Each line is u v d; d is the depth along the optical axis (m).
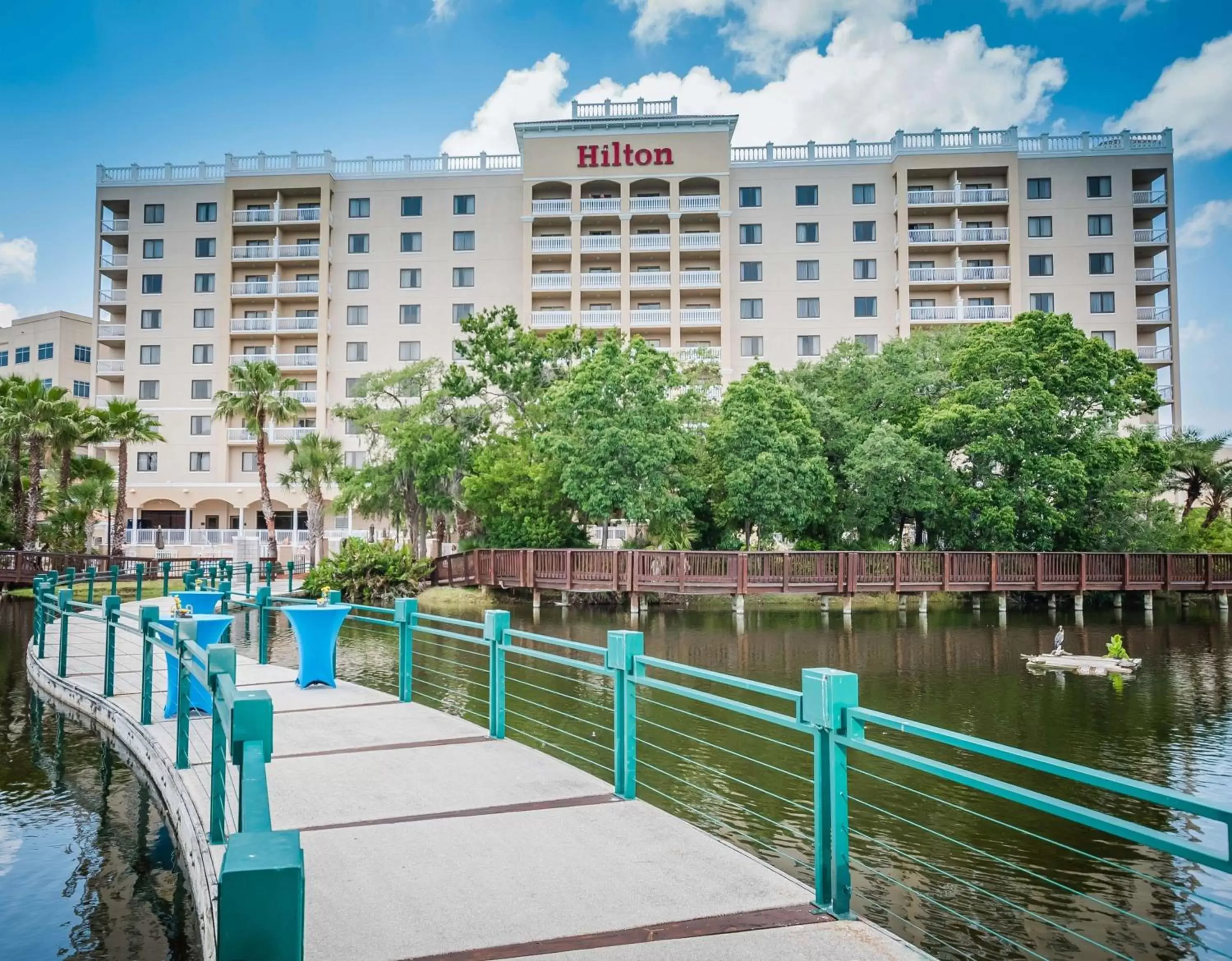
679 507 30.12
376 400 39.16
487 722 12.15
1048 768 3.25
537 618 26.67
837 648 21.00
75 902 6.06
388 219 52.06
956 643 22.05
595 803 6.29
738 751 11.28
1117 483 32.47
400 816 5.97
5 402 33.59
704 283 50.06
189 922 5.76
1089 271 50.00
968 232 49.53
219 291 51.28
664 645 21.44
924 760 3.82
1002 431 30.84
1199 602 33.50
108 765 9.09
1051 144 50.91
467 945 4.03
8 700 12.29
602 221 51.47
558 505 33.09
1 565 30.72
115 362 52.50
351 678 15.40
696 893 4.63
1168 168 49.88
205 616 9.79
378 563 30.59
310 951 3.96
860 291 50.53
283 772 7.07
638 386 29.61
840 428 34.09
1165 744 11.98
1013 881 7.51
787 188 50.97
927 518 32.56
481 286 51.53
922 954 3.90
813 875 6.19
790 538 32.75
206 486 51.16
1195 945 6.37
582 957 3.90
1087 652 20.72
